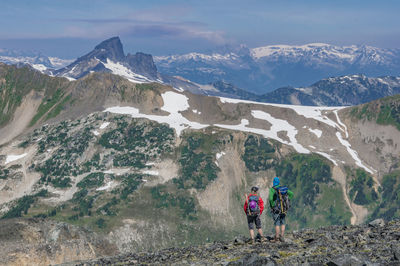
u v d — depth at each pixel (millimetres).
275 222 19406
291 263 13984
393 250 13625
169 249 23812
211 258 17297
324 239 18344
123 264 19922
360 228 20438
